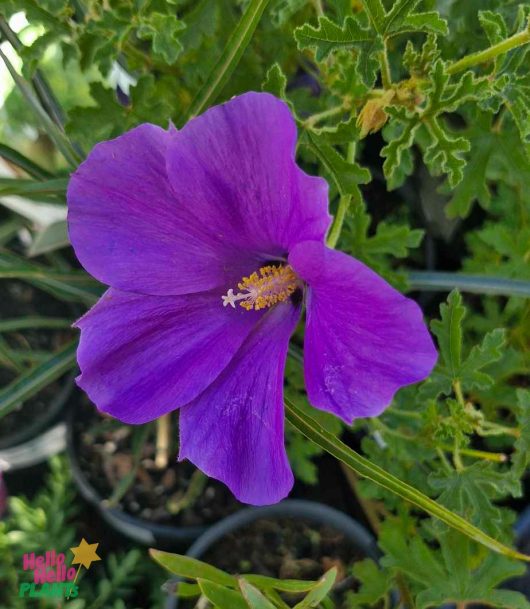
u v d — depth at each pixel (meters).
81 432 0.28
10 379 0.30
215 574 0.15
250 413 0.14
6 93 0.32
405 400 0.21
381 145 0.26
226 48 0.15
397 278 0.19
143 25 0.16
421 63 0.15
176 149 0.12
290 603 0.22
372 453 0.20
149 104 0.17
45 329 0.31
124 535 0.28
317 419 0.22
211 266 0.14
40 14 0.17
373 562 0.20
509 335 0.23
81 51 0.17
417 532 0.20
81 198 0.13
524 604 0.17
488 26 0.15
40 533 0.26
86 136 0.17
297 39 0.14
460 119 0.23
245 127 0.11
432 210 0.25
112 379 0.14
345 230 0.20
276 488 0.13
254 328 0.14
